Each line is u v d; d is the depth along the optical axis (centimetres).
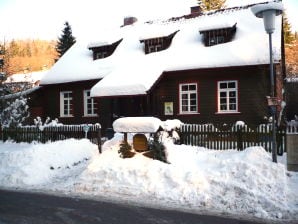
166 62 2244
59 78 2681
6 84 2597
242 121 2044
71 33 6031
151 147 1170
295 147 1116
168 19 2911
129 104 2503
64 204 888
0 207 864
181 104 2256
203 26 2255
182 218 755
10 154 1388
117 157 1177
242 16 2428
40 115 2861
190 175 987
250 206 827
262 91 2036
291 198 866
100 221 735
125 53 2609
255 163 1020
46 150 1419
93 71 2545
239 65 1983
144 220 741
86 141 1611
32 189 1099
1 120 2252
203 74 2181
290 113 3256
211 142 1505
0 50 2747
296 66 5006
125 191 995
